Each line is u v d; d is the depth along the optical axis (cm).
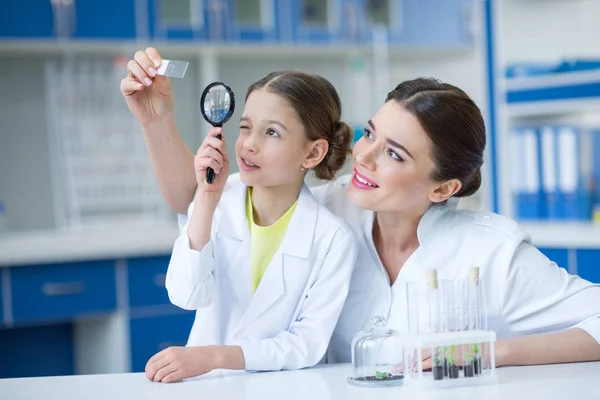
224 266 161
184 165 173
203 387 133
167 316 325
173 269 149
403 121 146
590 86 322
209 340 161
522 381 132
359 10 386
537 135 347
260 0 370
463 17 404
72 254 304
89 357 346
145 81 154
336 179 174
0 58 363
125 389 133
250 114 154
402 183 147
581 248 299
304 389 130
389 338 136
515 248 158
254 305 156
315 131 156
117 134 377
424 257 160
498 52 345
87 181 373
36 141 370
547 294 157
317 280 156
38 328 352
